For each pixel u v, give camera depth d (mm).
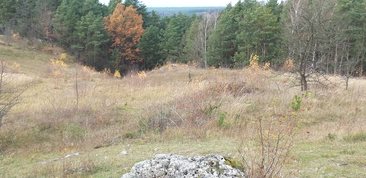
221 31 57531
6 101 18234
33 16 73500
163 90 22266
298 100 13945
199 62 59250
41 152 12547
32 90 25281
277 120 13234
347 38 46719
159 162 5871
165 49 68062
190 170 5551
